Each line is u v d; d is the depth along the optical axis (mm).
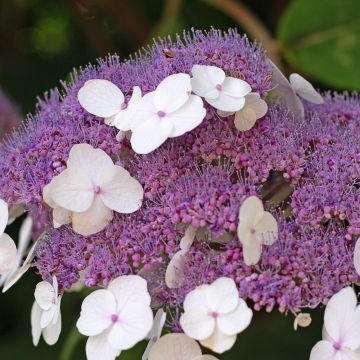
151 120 503
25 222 574
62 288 511
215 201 498
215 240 499
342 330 490
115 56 529
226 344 485
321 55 637
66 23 764
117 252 503
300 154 513
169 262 498
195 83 507
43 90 734
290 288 491
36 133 522
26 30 783
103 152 508
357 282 500
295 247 497
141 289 493
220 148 509
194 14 678
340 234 503
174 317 502
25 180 517
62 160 514
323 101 545
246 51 524
